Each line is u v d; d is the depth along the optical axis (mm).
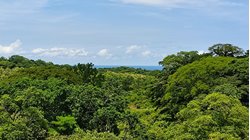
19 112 56219
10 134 50469
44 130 56375
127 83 130375
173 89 75625
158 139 55656
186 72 75688
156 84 89125
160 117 70938
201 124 48969
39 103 61969
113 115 61500
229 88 64875
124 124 60031
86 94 66250
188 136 48219
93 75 100375
